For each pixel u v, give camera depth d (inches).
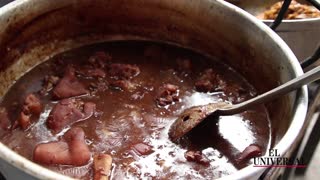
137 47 23.2
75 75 20.3
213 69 22.0
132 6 22.4
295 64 16.7
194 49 23.0
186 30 22.5
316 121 25.5
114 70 20.7
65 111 17.8
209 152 17.0
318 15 27.7
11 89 20.0
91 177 15.3
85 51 22.6
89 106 18.3
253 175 12.2
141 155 16.4
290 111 16.0
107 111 18.5
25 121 17.4
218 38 21.7
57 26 21.6
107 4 22.1
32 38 20.7
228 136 17.8
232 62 21.8
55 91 19.0
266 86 19.8
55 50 22.1
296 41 23.9
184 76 21.1
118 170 15.7
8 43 19.6
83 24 22.4
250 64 20.7
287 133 13.7
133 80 20.5
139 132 17.6
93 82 20.0
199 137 17.5
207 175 16.0
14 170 12.5
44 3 20.3
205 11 21.1
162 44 23.4
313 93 21.8
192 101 19.6
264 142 17.9
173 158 16.5
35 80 20.5
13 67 20.3
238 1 29.3
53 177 11.5
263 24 19.2
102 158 15.6
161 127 17.9
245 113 18.9
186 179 15.8
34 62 21.2
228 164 16.7
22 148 16.6
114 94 19.5
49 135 17.1
